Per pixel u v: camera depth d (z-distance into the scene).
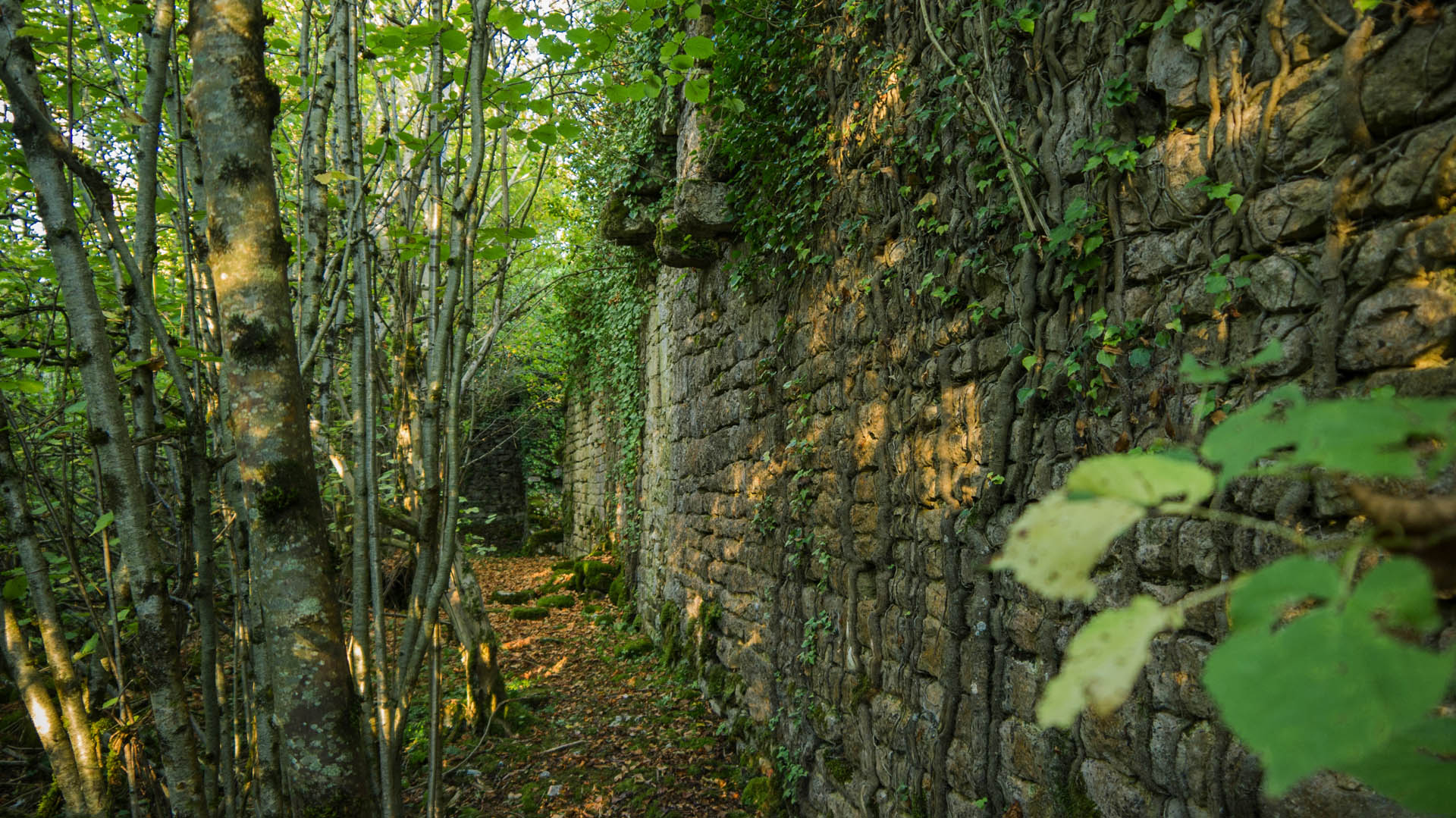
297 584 1.70
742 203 4.71
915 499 2.86
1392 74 1.32
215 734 1.99
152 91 1.91
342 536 3.16
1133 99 1.86
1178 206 1.76
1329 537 1.39
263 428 1.69
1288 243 1.52
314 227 2.37
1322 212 1.44
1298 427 0.48
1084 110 2.05
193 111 1.71
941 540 2.68
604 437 11.13
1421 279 1.29
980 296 2.51
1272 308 1.54
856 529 3.37
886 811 2.98
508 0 2.46
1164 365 1.79
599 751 4.67
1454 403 0.44
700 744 4.70
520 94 2.43
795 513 4.02
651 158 6.28
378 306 2.76
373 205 2.94
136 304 1.95
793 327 4.12
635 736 4.90
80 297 1.73
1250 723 0.36
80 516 3.10
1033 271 2.22
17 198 2.41
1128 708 1.84
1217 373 0.59
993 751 2.34
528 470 15.82
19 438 1.92
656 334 7.86
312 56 2.87
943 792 2.56
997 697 2.35
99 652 2.02
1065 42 2.11
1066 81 2.12
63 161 1.72
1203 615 1.65
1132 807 1.83
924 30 2.78
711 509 5.67
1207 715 1.64
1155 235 1.83
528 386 13.27
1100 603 1.96
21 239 3.02
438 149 2.34
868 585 3.28
